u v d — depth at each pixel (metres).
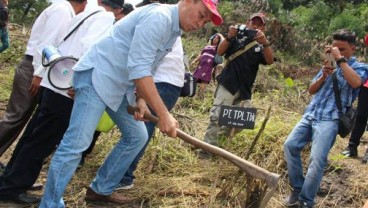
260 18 5.16
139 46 2.82
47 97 3.41
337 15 14.21
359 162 5.57
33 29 3.80
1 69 8.13
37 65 3.54
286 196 4.50
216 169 4.59
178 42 4.07
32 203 3.66
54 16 3.54
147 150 4.80
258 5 12.79
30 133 3.62
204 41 10.95
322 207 4.42
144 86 2.84
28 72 3.79
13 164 3.59
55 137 3.53
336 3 15.73
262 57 5.16
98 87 3.02
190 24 2.90
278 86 8.39
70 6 3.67
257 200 3.56
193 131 5.79
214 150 3.00
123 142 3.57
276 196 4.48
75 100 3.11
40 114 3.47
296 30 12.12
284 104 7.58
